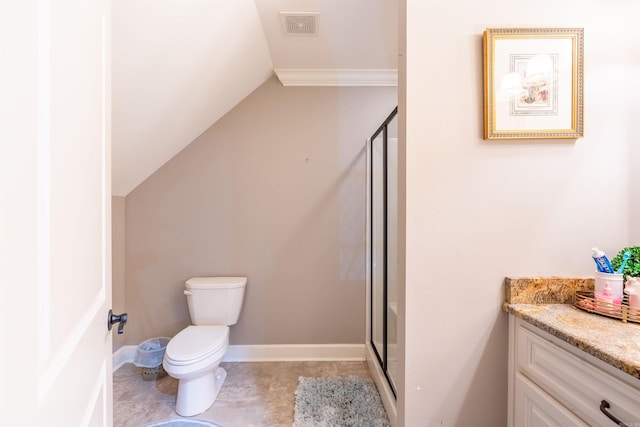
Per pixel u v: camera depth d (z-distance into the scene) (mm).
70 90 565
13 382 369
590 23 1061
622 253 987
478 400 1067
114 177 2000
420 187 1064
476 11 1062
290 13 1642
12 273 373
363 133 2348
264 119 2332
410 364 1064
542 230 1075
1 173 352
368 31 1812
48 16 471
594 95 1062
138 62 1370
